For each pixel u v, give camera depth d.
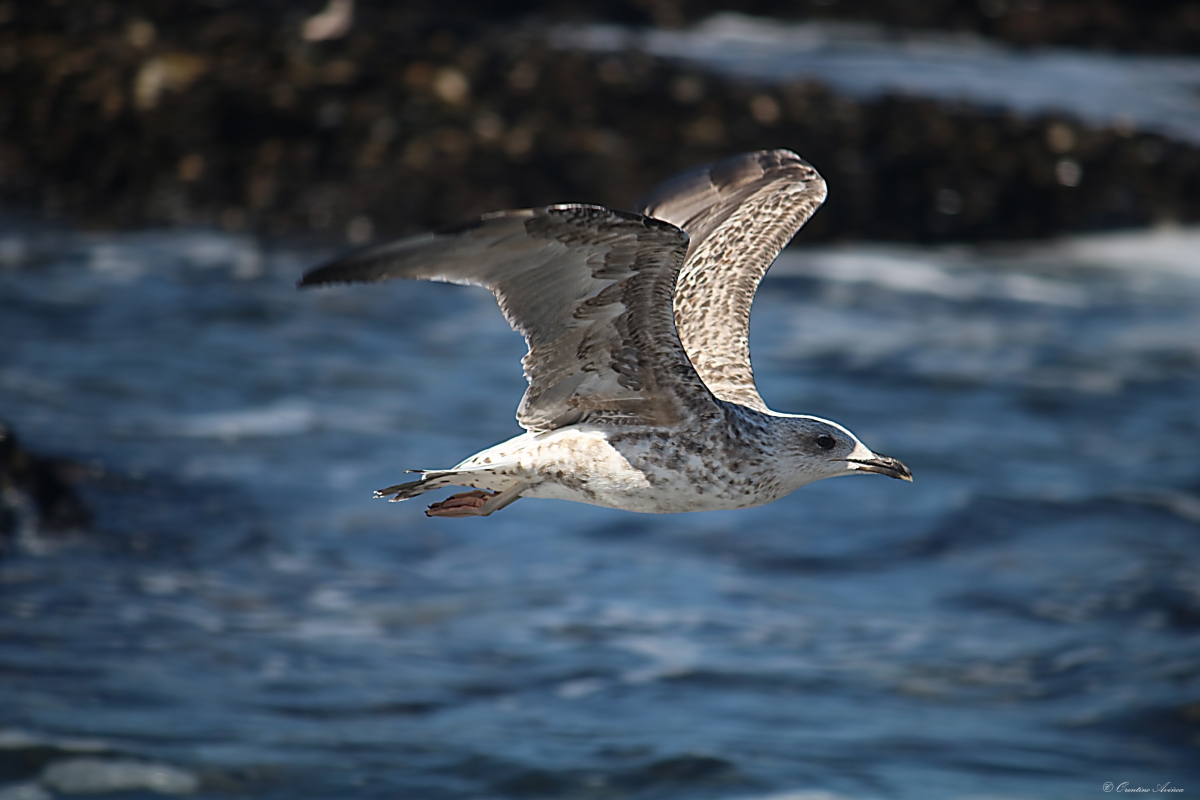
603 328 7.55
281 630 12.14
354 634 12.12
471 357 20.44
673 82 31.23
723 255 9.28
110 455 15.73
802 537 14.41
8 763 9.74
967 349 21.64
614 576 13.41
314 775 9.83
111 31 31.50
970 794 9.59
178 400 18.00
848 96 31.88
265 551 13.78
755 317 23.11
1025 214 30.05
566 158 28.89
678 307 9.08
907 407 18.80
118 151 28.50
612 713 10.80
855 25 48.84
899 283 25.81
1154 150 31.81
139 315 21.59
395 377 19.36
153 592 12.77
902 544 14.25
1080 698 11.12
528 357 7.65
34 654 11.38
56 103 29.17
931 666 11.67
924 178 29.91
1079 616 12.66
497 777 9.86
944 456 16.81
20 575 12.88
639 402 7.95
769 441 8.20
